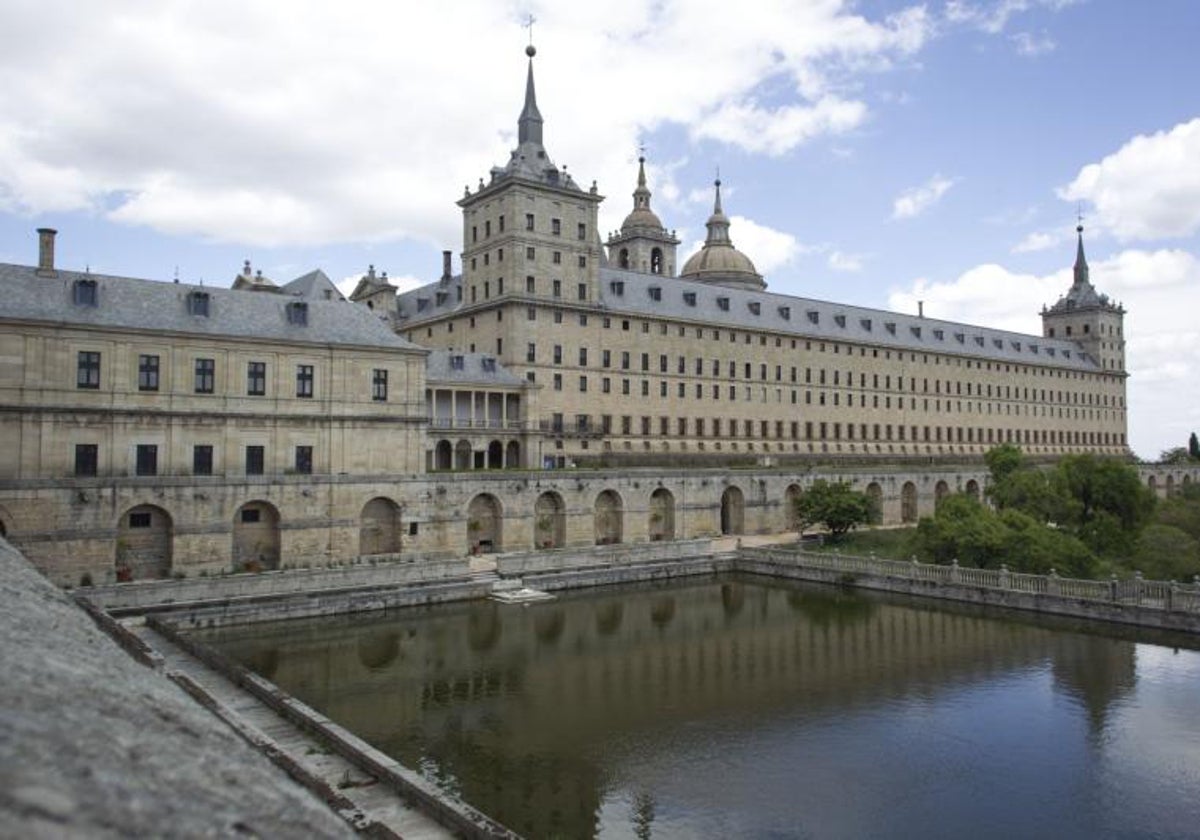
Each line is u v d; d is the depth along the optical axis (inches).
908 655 1819.6
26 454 2030.0
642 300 4047.7
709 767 1221.1
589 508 2989.7
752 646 1914.4
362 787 940.0
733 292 4552.2
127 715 359.9
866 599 2450.8
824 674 1681.8
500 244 3617.1
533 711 1459.2
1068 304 6830.7
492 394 3444.9
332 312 2598.4
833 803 1106.1
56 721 294.0
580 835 1010.1
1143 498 2795.3
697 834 1019.3
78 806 223.1
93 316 2134.6
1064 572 2331.4
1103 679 1619.1
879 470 4005.9
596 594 2509.8
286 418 2397.9
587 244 3769.7
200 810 271.9
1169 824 1052.5
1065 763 1232.8
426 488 2581.2
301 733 1101.1
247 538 2320.4
